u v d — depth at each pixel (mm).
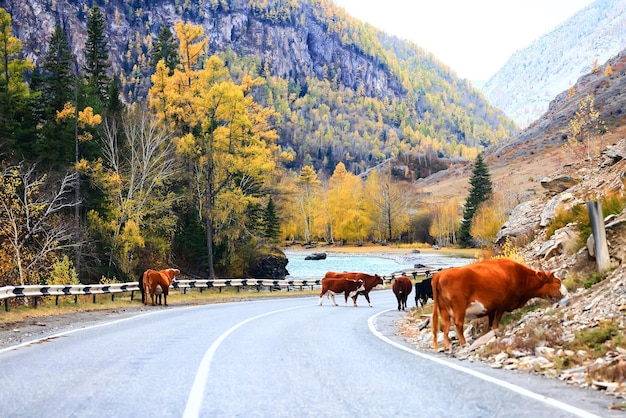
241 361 9945
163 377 8461
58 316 20359
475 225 93312
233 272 47531
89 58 60500
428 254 94438
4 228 29203
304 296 37719
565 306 11039
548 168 140125
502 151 182625
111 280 34938
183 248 46000
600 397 6742
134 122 41500
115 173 38344
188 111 43844
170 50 57969
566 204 20141
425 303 24984
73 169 36938
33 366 9523
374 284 27766
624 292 9945
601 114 151875
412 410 6410
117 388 7715
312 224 114938
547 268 15578
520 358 9266
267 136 47000
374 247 111250
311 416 6230
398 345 12352
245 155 43938
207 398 7090
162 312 22547
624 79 174625
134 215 37781
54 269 29984
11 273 28484
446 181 181125
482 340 10844
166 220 39625
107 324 17297
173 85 44406
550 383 7629
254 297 34938
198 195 44562
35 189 31047
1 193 28656
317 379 8273
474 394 7078
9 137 38344
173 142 42750
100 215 39500
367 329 16297
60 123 43594
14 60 47719
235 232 45250
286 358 10305
